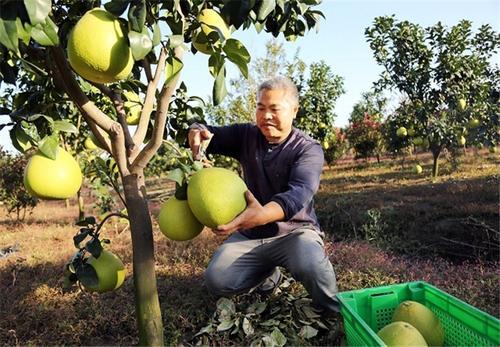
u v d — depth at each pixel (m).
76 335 2.69
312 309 2.67
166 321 2.79
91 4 1.54
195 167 1.71
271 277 3.12
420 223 5.73
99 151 4.78
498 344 1.75
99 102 2.94
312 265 2.55
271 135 2.59
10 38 1.11
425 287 2.32
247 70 1.55
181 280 3.55
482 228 4.97
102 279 1.88
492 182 8.47
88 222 1.92
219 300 2.78
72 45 1.24
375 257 3.93
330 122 11.59
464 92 9.80
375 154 19.48
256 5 1.50
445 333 2.14
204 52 1.61
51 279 3.76
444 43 9.79
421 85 9.99
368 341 1.74
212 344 2.52
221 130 2.86
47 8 1.13
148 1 1.42
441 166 14.16
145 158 1.61
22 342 2.69
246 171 2.83
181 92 2.29
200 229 1.63
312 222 2.87
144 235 1.64
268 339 2.37
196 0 1.52
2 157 8.85
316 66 11.31
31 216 10.06
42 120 1.66
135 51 1.23
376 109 22.33
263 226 2.76
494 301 3.01
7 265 4.36
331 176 15.09
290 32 2.15
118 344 2.66
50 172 1.51
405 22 10.02
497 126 9.67
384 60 10.36
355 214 6.30
